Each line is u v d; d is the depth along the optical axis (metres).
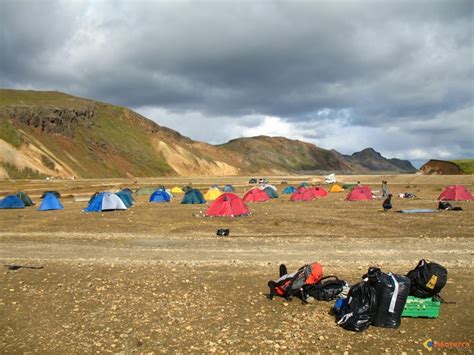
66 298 11.96
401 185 86.81
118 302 11.51
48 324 10.08
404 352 8.28
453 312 10.23
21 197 47.19
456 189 45.38
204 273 14.38
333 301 11.30
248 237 22.83
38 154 151.00
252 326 9.68
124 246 20.83
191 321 10.05
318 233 24.23
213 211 34.06
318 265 11.81
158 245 20.98
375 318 9.41
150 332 9.46
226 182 124.94
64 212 39.22
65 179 137.75
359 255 17.14
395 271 14.09
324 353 8.30
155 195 52.25
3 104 194.25
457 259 16.11
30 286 13.23
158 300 11.60
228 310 10.74
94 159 188.75
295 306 10.97
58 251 19.59
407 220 28.89
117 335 9.34
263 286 12.71
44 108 186.38
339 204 44.00
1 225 30.05
